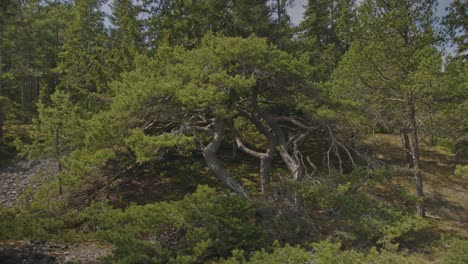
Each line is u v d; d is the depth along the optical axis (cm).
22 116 3309
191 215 1054
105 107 2012
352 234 1127
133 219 1085
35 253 1066
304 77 1512
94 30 2984
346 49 3259
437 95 1434
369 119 1628
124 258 909
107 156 1301
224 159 2200
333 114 1581
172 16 2212
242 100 1645
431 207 1702
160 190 1742
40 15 3581
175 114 1500
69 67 2608
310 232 1195
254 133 2198
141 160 1271
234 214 1119
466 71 1588
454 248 1034
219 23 2219
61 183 1291
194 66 1497
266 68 1460
